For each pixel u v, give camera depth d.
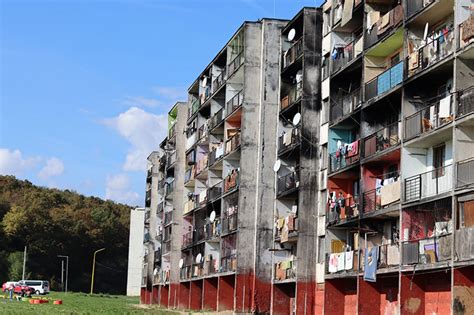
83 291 163.25
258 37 66.88
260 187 64.31
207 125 79.69
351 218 48.34
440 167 38.88
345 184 52.66
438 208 39.28
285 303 61.34
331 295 51.56
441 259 36.91
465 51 35.94
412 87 41.75
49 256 160.25
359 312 46.53
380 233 47.25
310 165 56.75
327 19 57.19
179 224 90.75
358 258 47.31
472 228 34.22
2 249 157.00
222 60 77.94
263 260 63.53
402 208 41.12
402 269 40.41
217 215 75.81
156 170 112.88
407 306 40.25
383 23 45.16
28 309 66.19
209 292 75.69
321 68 57.66
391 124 44.47
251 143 65.88
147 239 115.38
